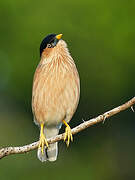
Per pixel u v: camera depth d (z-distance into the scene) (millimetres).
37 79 9195
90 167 15875
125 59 16812
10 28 16953
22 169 14414
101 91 16812
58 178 14969
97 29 16625
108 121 16609
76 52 16609
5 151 7762
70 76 9023
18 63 16812
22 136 16219
